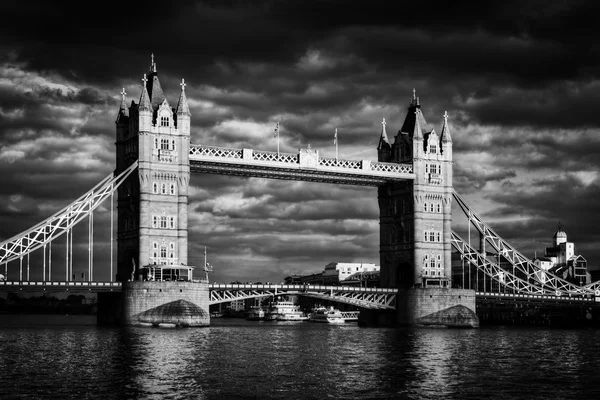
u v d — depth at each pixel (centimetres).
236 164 17988
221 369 9581
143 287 16462
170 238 17275
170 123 17475
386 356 11331
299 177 19100
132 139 17662
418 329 18675
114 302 17900
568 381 8981
